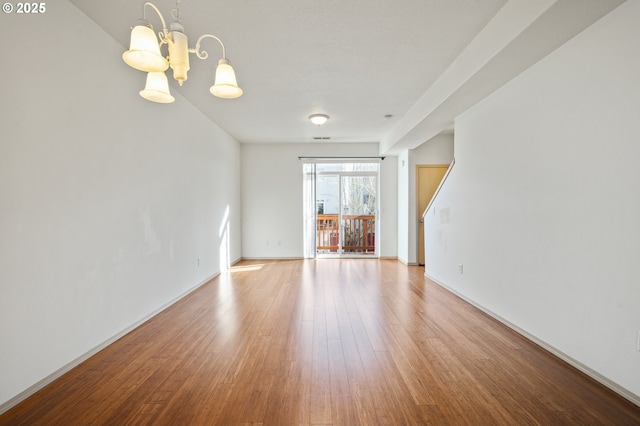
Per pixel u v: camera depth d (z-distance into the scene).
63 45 2.14
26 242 1.89
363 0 2.17
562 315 2.34
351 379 2.10
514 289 2.92
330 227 7.39
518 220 2.85
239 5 2.21
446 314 3.38
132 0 2.16
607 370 1.98
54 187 2.08
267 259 6.97
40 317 1.98
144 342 2.68
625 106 1.84
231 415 1.75
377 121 5.22
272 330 2.94
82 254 2.32
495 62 2.55
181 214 3.98
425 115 3.98
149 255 3.23
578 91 2.17
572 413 1.74
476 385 2.02
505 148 3.03
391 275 5.36
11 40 1.78
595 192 2.05
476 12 2.34
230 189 6.13
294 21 2.41
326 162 7.00
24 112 1.86
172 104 3.74
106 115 2.58
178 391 1.97
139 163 3.06
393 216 7.01
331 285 4.65
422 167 6.29
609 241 1.95
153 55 1.39
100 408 1.80
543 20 1.98
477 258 3.59
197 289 4.43
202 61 3.04
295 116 4.91
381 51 2.91
